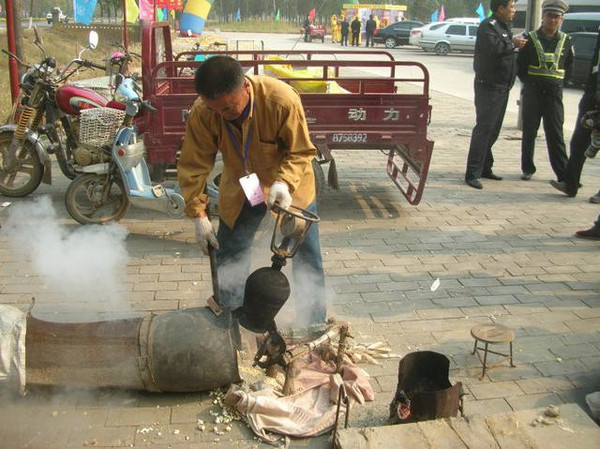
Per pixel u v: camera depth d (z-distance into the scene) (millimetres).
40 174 6285
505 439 2807
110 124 5508
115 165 5484
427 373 3225
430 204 6578
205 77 2854
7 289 4445
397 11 41156
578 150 6652
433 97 15406
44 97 6090
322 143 5836
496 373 3539
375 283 4680
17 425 3037
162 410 3162
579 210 6461
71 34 23094
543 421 2928
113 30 23094
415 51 33906
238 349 3268
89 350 3102
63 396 3236
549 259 5180
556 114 7117
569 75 7277
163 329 3119
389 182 7336
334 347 3562
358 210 6332
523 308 4324
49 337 3121
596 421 3119
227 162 3398
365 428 2855
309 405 3176
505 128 11078
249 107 3098
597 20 18891
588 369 3598
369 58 28156
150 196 5355
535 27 10602
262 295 3027
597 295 4535
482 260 5137
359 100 5750
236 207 3432
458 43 30422
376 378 3471
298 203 3439
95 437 2971
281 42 37969
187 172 3299
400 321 4117
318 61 5793
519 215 6281
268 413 3047
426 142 5848
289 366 3203
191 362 3082
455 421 2912
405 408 3002
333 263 5035
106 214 5777
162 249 5242
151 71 5777
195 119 3217
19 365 3037
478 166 7211
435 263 5066
